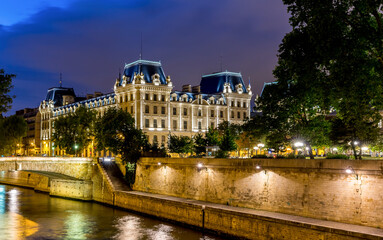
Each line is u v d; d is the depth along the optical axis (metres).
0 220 73.19
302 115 69.94
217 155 92.06
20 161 87.88
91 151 161.62
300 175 56.25
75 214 78.56
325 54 48.19
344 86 47.81
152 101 146.25
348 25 50.47
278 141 68.62
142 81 143.50
